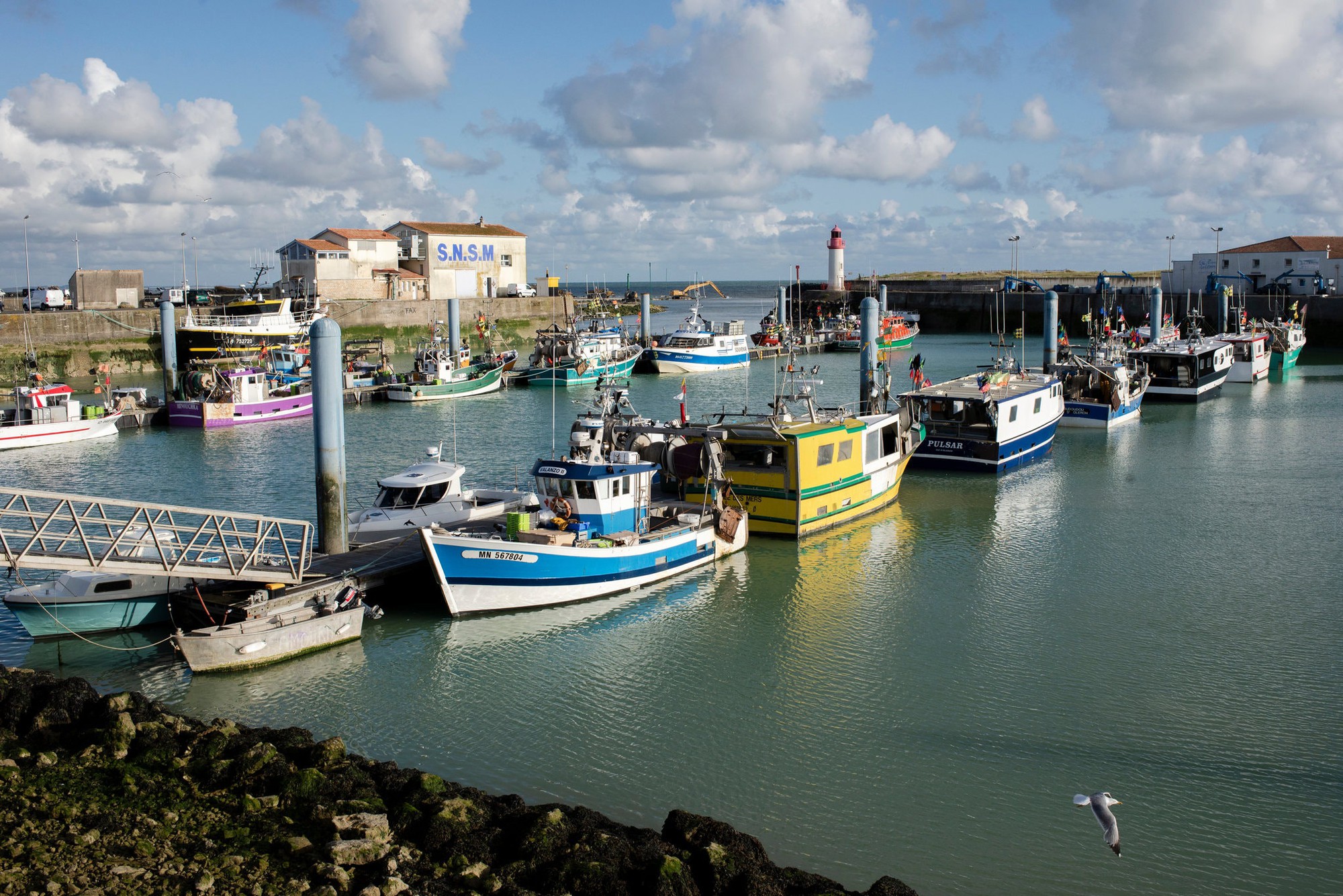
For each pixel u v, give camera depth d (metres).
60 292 92.56
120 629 24.84
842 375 84.56
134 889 13.55
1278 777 18.58
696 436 33.00
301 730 18.48
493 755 19.48
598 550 27.25
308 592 24.70
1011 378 51.72
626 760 19.33
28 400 52.69
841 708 21.48
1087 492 41.44
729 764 19.17
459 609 25.95
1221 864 16.11
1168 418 61.50
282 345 78.06
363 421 60.09
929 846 16.58
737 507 33.12
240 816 15.64
